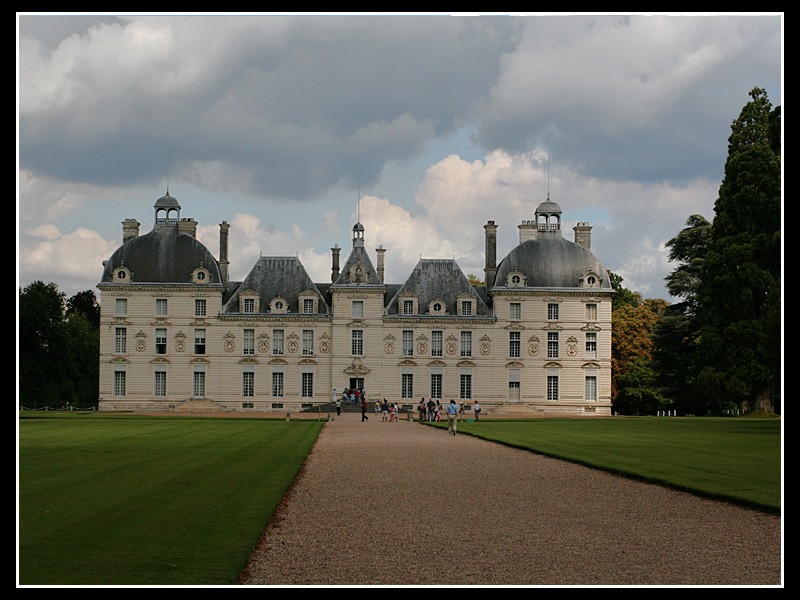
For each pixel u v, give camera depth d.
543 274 115.12
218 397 113.44
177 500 26.16
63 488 28.36
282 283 115.31
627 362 123.81
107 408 112.69
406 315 114.38
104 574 17.55
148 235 115.62
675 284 115.88
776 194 90.00
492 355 114.62
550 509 25.83
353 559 19.39
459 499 27.83
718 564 18.98
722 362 91.50
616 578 17.83
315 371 114.00
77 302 160.12
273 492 28.09
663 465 36.88
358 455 43.56
